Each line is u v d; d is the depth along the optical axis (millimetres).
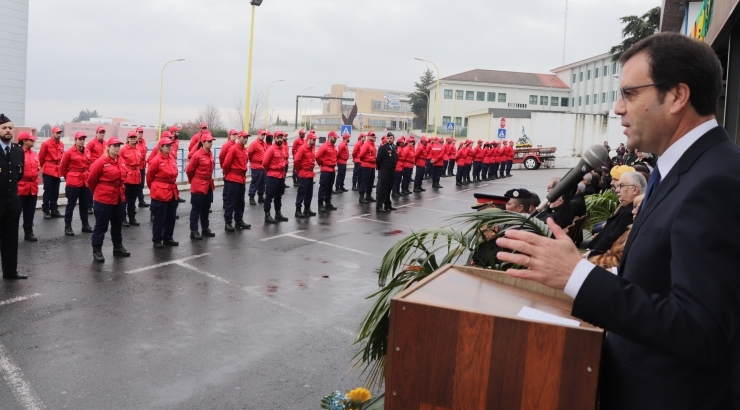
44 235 12297
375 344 3402
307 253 11352
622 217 5262
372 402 3326
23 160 8836
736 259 1566
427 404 1948
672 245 1651
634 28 45625
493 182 31281
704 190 1643
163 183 11336
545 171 41250
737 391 1736
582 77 79500
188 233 13109
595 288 1663
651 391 1791
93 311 7352
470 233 3857
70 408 4828
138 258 10445
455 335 1903
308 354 6121
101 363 5754
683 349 1539
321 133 79812
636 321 1596
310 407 4938
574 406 1804
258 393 5184
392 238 13234
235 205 13742
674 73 1772
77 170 12438
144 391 5168
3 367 5602
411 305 1948
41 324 6816
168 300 7926
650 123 1835
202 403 4969
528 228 3547
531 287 2395
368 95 130250
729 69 8148
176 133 19781
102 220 10117
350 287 8883
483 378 1887
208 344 6340
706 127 1808
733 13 6930
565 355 1806
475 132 57938
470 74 84562
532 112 45094
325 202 17891
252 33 25031
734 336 1741
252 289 8609
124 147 13867
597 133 44781
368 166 19938
